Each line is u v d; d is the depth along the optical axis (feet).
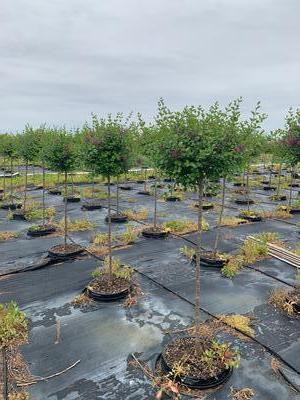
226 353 6.63
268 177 34.14
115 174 9.68
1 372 6.44
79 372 6.49
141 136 11.29
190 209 19.93
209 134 5.97
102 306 8.84
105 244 13.56
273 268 11.27
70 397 5.90
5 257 12.48
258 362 6.76
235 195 24.59
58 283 10.19
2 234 14.83
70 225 16.20
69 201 22.20
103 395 5.95
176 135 5.86
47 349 7.14
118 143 9.21
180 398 5.89
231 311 8.63
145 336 7.58
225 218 17.54
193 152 5.90
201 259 11.45
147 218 17.94
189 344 7.11
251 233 15.26
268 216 18.26
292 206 20.02
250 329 7.73
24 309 8.77
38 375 6.41
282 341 7.39
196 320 6.84
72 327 7.93
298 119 9.94
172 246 13.47
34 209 19.21
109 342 7.37
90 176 9.77
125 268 10.75
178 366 6.33
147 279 10.45
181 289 9.80
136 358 6.86
